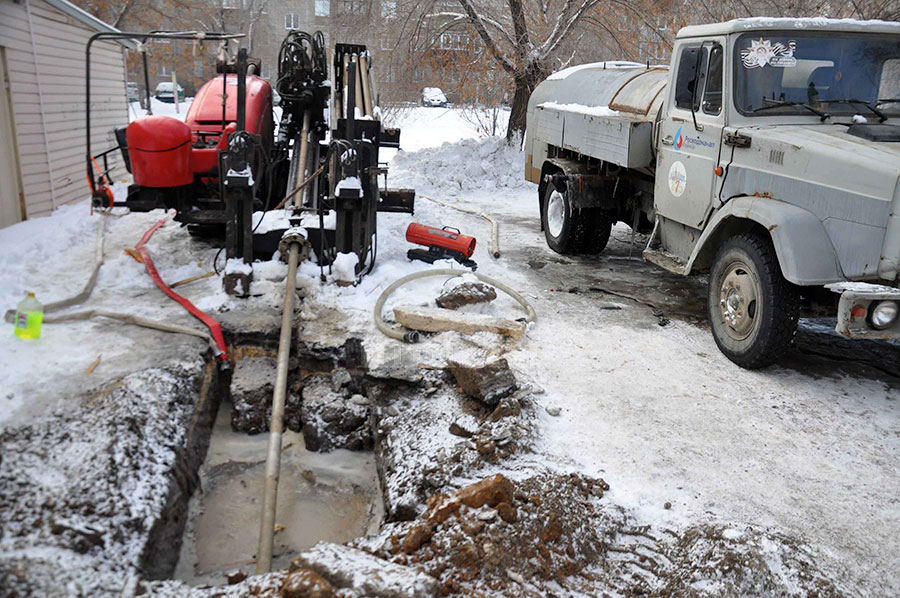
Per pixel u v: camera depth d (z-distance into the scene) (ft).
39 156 29.89
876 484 13.16
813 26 18.65
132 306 19.53
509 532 10.87
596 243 28.22
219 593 9.75
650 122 23.06
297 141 27.63
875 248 15.07
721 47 19.03
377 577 9.32
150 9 85.05
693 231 20.97
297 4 124.06
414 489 12.67
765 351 17.25
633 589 10.50
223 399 17.90
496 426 13.83
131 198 22.48
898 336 14.93
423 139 69.41
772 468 13.56
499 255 27.66
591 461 13.48
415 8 52.13
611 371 17.54
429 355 17.28
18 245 24.26
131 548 10.72
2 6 26.84
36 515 10.57
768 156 17.47
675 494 12.57
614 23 54.90
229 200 20.45
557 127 29.40
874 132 16.76
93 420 13.15
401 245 25.95
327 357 17.78
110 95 39.01
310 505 14.40
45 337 17.10
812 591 9.96
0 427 12.62
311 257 22.15
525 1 54.85
